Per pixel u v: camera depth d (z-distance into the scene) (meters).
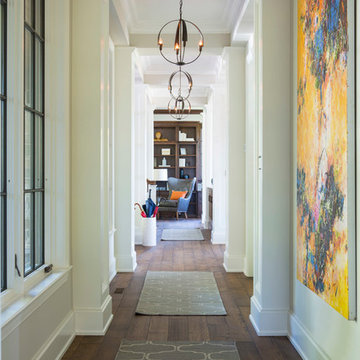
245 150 5.31
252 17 4.35
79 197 3.12
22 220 2.25
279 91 3.15
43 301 2.43
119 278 4.93
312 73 2.50
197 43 5.41
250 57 4.98
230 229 5.34
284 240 3.15
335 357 2.21
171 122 12.27
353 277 1.95
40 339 2.39
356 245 1.94
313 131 2.48
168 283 4.69
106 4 3.46
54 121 2.94
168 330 3.22
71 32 3.13
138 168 7.57
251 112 5.05
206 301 3.98
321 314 2.43
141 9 4.92
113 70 5.01
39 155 2.86
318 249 2.39
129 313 3.63
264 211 3.15
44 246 2.92
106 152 3.46
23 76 2.28
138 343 2.95
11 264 2.21
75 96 3.12
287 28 3.15
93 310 3.12
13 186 2.23
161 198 11.77
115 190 5.36
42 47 2.87
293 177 3.07
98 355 2.74
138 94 7.65
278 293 3.15
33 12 2.67
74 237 3.13
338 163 2.06
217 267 5.54
